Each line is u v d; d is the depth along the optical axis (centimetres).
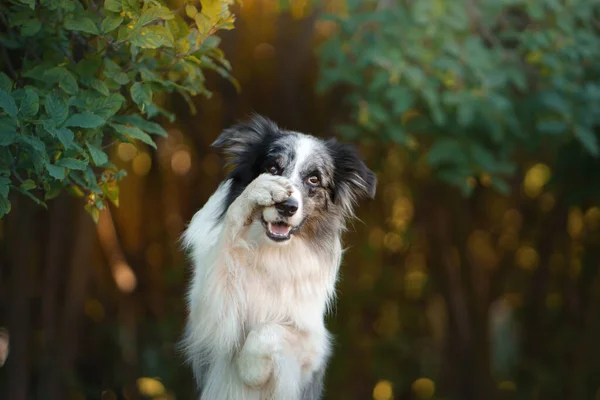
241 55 917
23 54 498
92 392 927
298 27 893
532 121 764
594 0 732
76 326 902
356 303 1046
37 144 375
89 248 890
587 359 1088
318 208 483
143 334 992
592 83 738
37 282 902
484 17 731
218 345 455
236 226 450
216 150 958
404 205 1048
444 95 687
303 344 466
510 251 1091
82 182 457
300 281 471
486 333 1080
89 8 452
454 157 723
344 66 722
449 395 1072
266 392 455
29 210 833
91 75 441
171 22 440
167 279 997
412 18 706
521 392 1083
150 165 1002
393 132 713
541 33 708
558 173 882
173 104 937
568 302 1087
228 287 451
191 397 949
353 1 715
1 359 907
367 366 1041
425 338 1084
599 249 1059
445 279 1059
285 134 498
